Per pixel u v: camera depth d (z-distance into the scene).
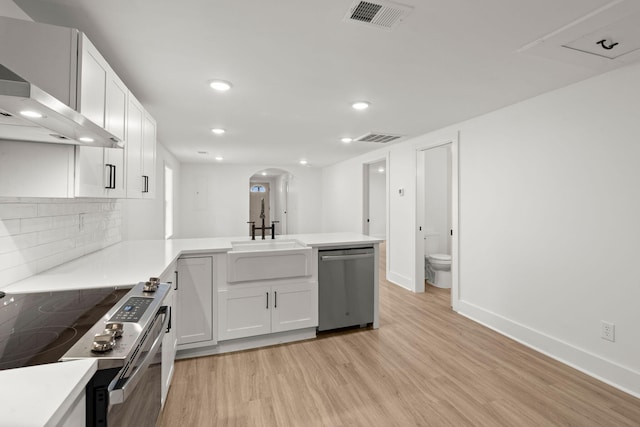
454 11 1.51
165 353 1.92
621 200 2.13
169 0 1.42
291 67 2.12
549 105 2.58
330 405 1.95
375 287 3.15
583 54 1.93
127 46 1.83
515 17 1.56
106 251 2.44
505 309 3.00
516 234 2.88
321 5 1.46
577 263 2.38
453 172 3.61
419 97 2.70
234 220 7.47
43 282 1.53
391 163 4.97
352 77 2.30
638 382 2.03
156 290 1.38
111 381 0.82
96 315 1.14
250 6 1.47
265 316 2.71
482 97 2.71
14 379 0.71
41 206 1.71
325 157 6.29
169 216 5.86
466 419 1.82
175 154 5.88
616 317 2.15
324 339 2.90
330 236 3.42
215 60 2.02
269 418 1.83
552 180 2.56
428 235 5.12
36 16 1.53
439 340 2.88
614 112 2.16
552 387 2.13
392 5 1.46
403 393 2.07
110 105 1.70
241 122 3.55
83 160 1.46
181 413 1.87
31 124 1.07
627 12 1.50
